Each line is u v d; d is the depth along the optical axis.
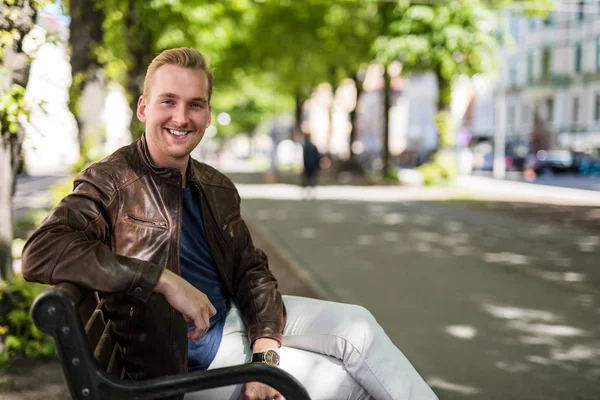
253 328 2.40
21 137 4.91
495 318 6.97
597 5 30.36
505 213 18.34
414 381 2.35
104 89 9.70
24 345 4.84
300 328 2.47
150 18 12.00
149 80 2.30
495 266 10.12
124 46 12.10
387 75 34.34
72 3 9.19
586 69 56.62
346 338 2.39
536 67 61.31
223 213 2.46
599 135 55.34
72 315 1.65
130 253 2.16
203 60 2.34
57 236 1.90
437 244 12.50
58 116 5.07
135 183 2.21
